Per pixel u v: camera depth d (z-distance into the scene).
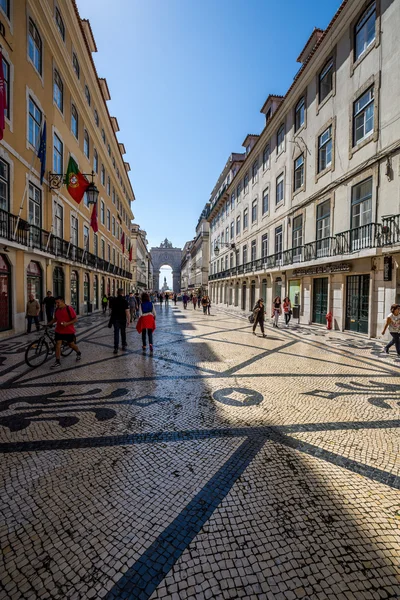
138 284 46.53
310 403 3.94
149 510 1.97
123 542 1.72
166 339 9.12
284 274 15.72
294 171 14.95
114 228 28.14
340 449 2.79
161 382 4.78
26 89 10.16
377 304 9.41
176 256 103.12
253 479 2.32
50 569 1.55
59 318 5.77
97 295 20.86
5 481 2.27
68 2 12.89
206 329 11.81
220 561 1.60
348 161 10.73
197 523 1.86
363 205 10.09
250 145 23.31
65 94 14.15
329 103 11.86
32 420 3.36
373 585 1.47
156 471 2.42
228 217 29.25
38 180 11.25
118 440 2.92
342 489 2.21
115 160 28.16
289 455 2.67
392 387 4.62
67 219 14.72
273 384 4.74
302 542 1.72
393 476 2.38
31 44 10.65
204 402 3.94
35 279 11.17
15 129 9.51
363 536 1.77
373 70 9.44
